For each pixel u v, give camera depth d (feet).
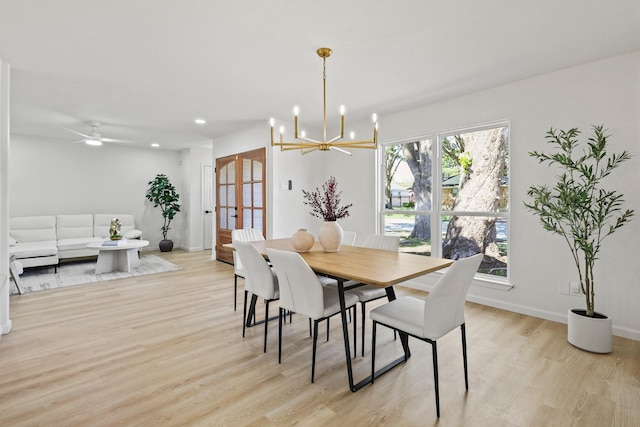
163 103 12.92
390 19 6.92
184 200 25.07
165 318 10.24
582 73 9.26
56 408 5.78
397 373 7.03
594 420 5.49
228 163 19.17
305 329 9.44
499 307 11.15
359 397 6.16
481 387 6.48
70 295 12.67
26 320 10.00
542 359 7.59
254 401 6.02
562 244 9.78
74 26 7.23
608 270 8.96
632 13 6.68
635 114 8.46
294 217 16.79
